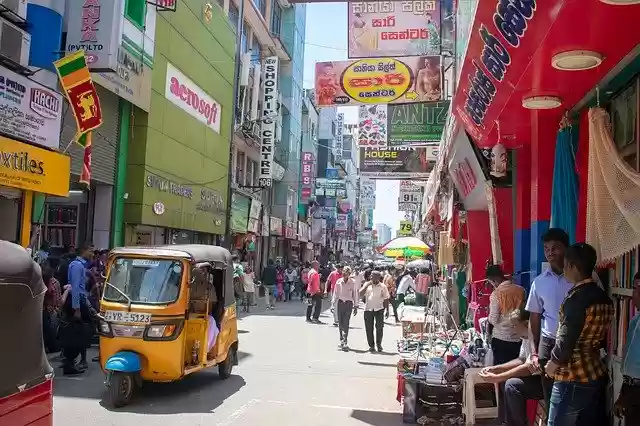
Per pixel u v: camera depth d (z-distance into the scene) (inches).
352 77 426.6
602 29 167.6
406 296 777.6
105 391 333.4
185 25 779.4
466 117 304.7
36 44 464.1
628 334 176.4
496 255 348.5
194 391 343.9
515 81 217.0
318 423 284.4
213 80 901.2
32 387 146.3
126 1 608.1
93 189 633.6
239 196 1091.9
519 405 226.4
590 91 227.8
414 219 1818.4
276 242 1525.6
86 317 381.1
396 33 424.8
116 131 638.5
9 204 455.2
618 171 181.6
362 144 756.0
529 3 160.4
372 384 381.4
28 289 145.3
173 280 323.3
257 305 994.7
